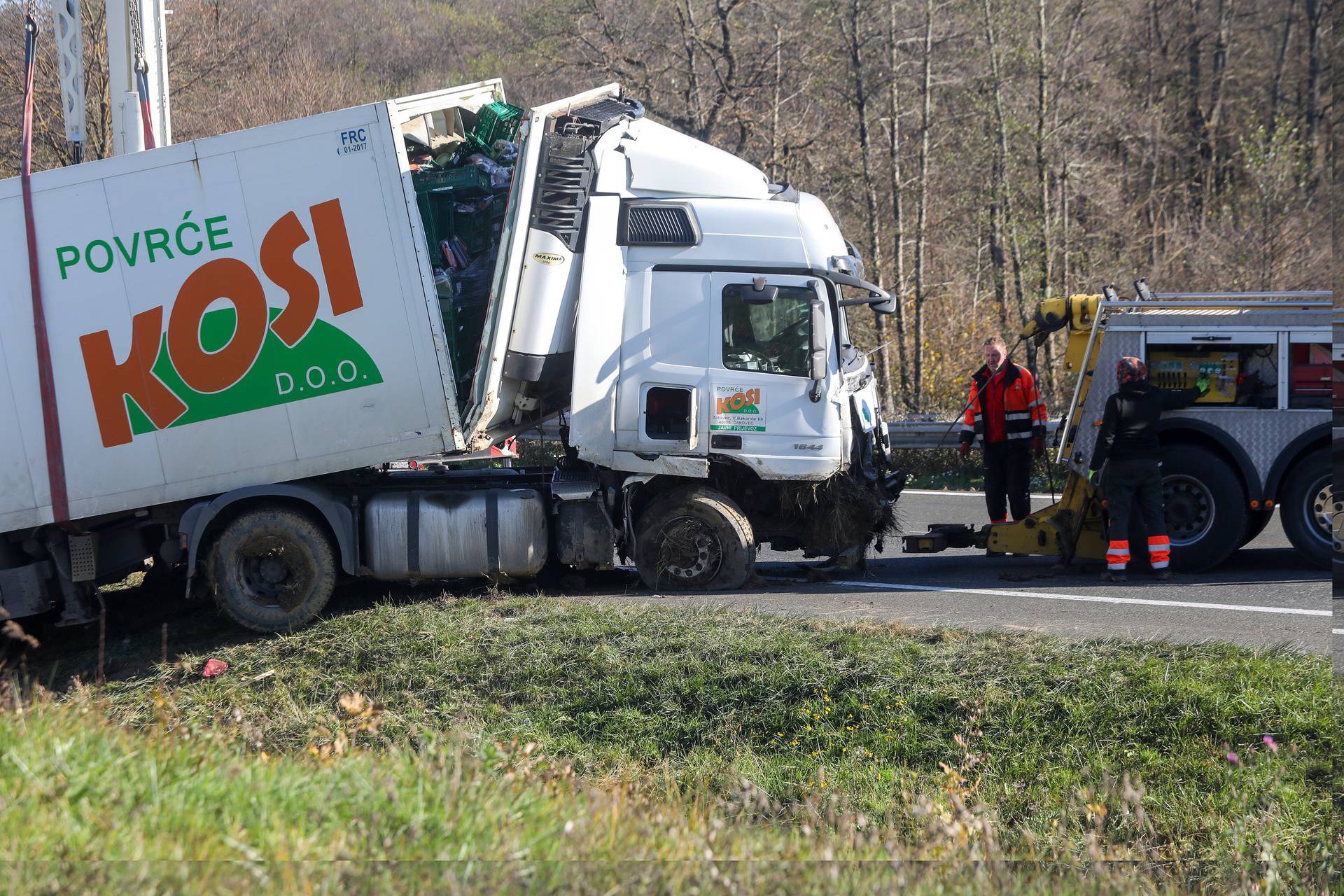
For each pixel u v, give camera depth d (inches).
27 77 445.1
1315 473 487.2
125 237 439.2
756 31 1323.8
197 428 444.8
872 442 517.7
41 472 442.9
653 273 483.2
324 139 435.2
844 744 318.0
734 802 292.7
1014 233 1350.9
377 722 302.5
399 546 462.9
